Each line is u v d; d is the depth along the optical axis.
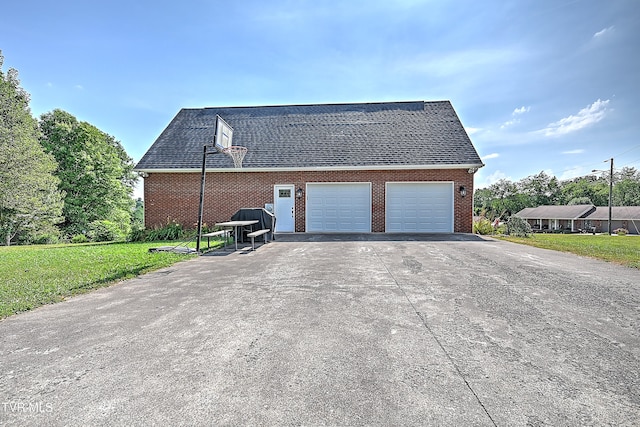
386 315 3.69
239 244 10.31
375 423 1.86
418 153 13.95
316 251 8.65
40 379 2.38
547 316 3.65
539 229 52.19
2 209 18.52
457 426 1.84
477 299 4.29
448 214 13.83
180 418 1.92
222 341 3.02
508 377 2.37
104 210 26.11
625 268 6.28
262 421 1.89
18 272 6.11
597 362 2.60
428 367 2.52
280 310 3.90
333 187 14.07
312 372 2.45
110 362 2.63
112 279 5.48
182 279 5.57
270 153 14.58
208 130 16.14
